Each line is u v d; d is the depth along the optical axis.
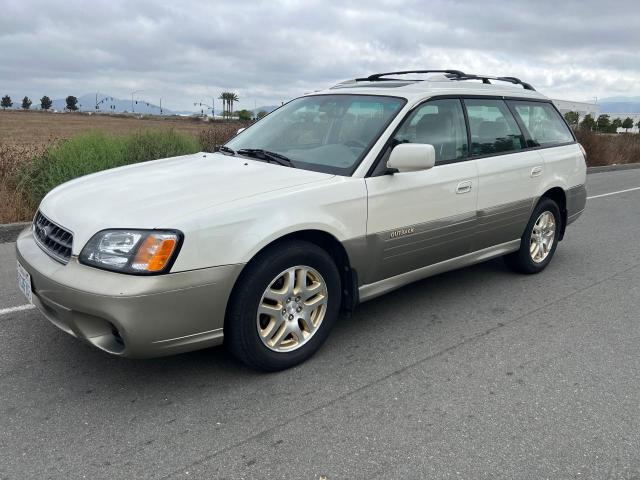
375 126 3.85
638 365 3.55
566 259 6.07
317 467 2.48
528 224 5.08
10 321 3.94
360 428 2.78
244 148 4.25
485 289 4.95
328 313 3.49
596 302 4.70
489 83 5.03
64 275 2.81
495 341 3.86
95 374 3.25
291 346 3.37
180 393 3.07
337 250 3.53
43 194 7.42
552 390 3.21
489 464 2.53
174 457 2.53
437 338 3.88
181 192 3.14
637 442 2.72
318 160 3.74
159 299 2.73
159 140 9.88
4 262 5.47
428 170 3.95
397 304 4.53
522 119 5.05
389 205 3.67
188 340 2.91
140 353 2.79
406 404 3.02
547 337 3.96
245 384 3.19
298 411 2.93
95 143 8.88
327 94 4.49
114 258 2.74
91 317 2.80
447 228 4.14
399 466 2.50
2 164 7.81
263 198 3.11
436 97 4.16
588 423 2.88
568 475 2.47
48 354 3.48
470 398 3.10
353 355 3.59
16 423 2.76
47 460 2.48
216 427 2.76
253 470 2.45
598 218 8.55
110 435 2.68
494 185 4.50
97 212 2.98
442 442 2.68
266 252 3.12
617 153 18.67
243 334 3.09
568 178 5.45
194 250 2.81
